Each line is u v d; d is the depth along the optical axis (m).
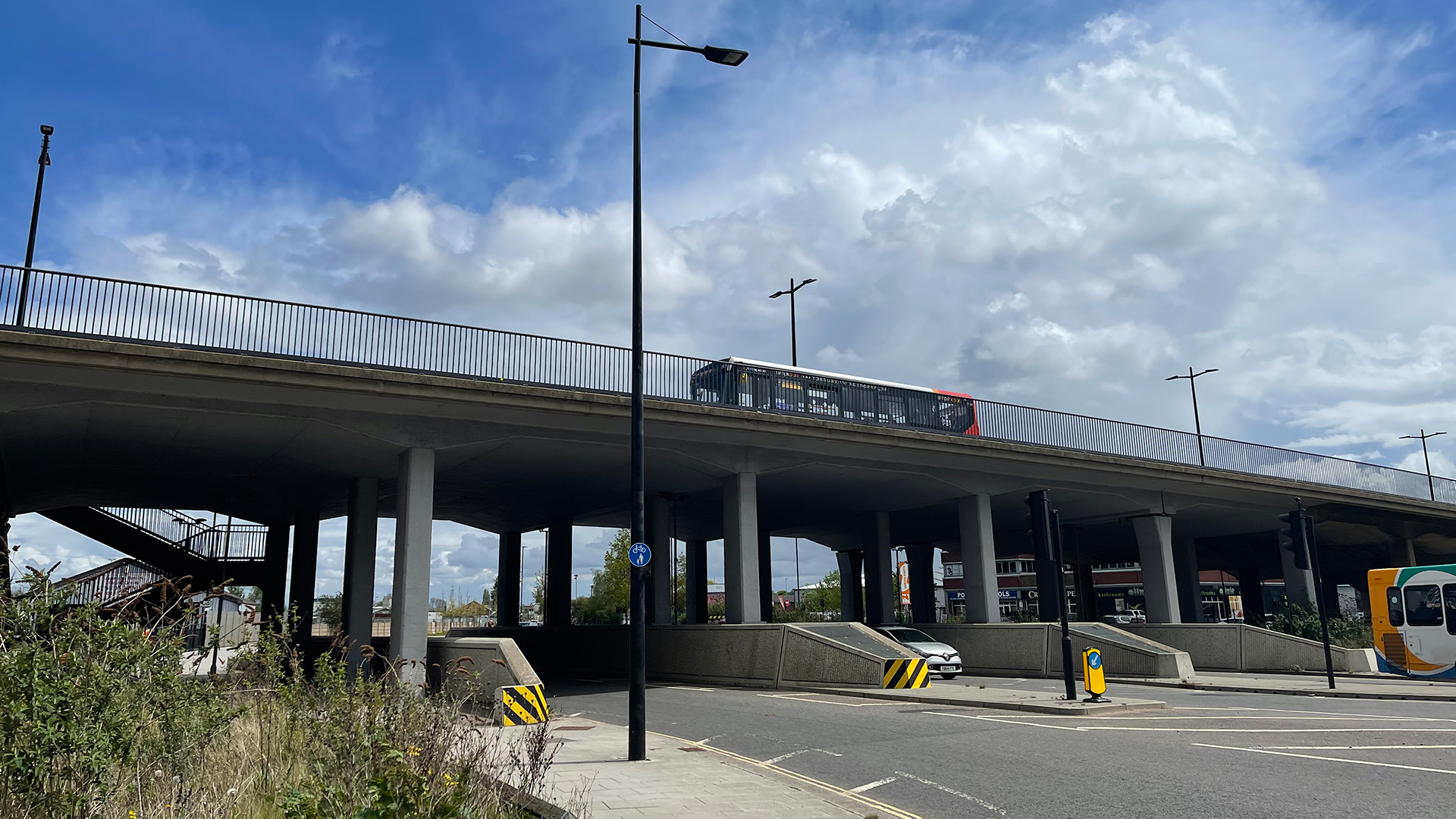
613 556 57.72
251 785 7.27
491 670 17.52
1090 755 11.74
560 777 10.35
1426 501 42.03
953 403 31.62
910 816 8.52
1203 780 9.86
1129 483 35.66
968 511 33.16
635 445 12.95
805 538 50.56
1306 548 22.36
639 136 14.48
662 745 13.26
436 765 6.91
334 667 9.88
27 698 5.94
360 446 23.53
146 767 7.05
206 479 29.44
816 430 27.06
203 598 8.61
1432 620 25.50
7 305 17.55
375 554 28.73
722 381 26.39
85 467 27.08
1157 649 24.95
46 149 26.81
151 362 18.34
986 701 17.94
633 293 13.72
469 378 21.83
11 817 5.71
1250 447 38.16
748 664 25.05
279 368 19.47
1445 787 9.29
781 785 9.84
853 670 22.12
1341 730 13.89
